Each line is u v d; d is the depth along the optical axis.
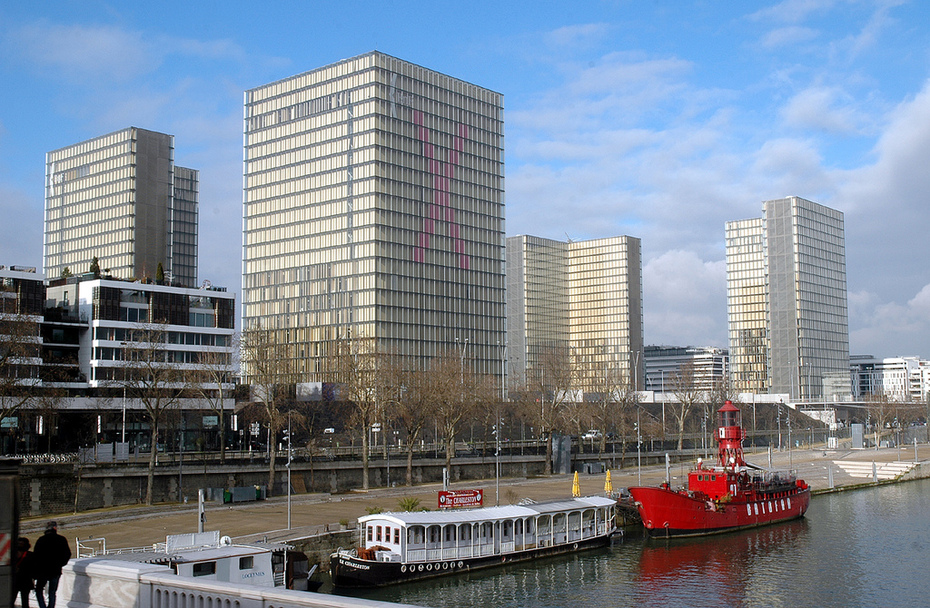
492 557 76.56
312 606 20.78
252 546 55.69
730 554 85.00
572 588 70.88
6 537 19.27
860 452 199.25
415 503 84.81
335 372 156.88
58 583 28.03
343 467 115.81
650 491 91.88
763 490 102.94
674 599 67.94
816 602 67.25
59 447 133.62
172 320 156.50
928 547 88.12
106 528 77.25
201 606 23.78
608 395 176.62
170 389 136.00
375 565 68.19
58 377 135.25
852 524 103.06
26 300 134.75
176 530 75.56
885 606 66.12
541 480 132.50
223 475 102.19
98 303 146.00
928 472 161.38
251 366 163.50
